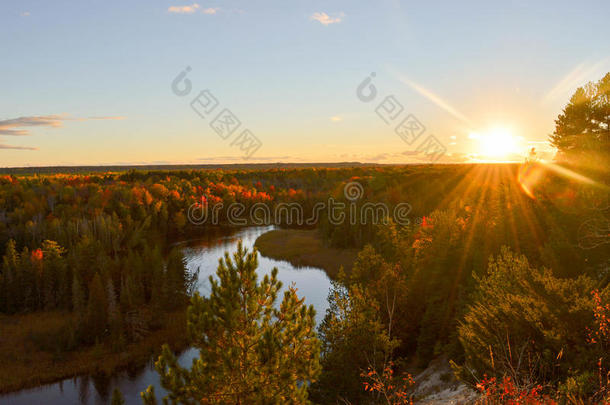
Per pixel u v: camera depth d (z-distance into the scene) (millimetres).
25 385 43375
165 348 15398
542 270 17672
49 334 53812
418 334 32938
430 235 43062
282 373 14758
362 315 23406
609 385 8953
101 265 71375
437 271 33688
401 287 33438
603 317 10859
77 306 61531
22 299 63656
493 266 21469
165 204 142875
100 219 112562
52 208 131625
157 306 58562
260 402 14266
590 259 24922
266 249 100812
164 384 14906
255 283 16000
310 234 118750
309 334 16031
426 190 120875
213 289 15820
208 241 117062
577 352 11344
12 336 54219
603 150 41219
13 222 117500
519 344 12398
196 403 15008
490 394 9492
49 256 73375
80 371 46062
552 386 10438
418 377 24609
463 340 14391
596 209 28156
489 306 14828
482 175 108625
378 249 73625
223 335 15258
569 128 46969
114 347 50031
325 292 65250
